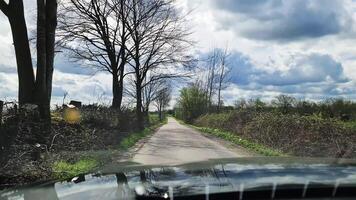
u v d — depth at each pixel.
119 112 28.16
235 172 2.99
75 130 16.84
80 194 2.75
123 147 21.58
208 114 63.94
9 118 10.99
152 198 2.47
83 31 31.30
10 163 10.11
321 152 16.25
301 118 19.84
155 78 38.56
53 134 14.19
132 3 32.56
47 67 15.37
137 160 16.47
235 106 45.62
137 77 37.41
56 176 10.48
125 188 2.71
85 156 14.62
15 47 14.88
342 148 15.05
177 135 36.88
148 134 37.62
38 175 10.16
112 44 32.31
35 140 12.38
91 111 22.59
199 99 82.25
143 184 2.74
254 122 27.70
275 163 3.42
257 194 2.53
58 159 12.34
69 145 14.88
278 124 22.41
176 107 124.69
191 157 17.97
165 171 3.15
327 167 3.18
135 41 34.31
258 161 3.59
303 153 17.62
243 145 24.64
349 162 3.48
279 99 37.88
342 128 16.14
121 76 33.19
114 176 3.22
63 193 2.82
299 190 2.57
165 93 74.19
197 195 2.46
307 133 18.20
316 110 23.91
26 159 10.50
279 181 2.71
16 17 14.77
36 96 14.79
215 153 20.08
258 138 25.58
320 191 2.60
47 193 2.86
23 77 14.82
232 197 2.50
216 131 40.56
